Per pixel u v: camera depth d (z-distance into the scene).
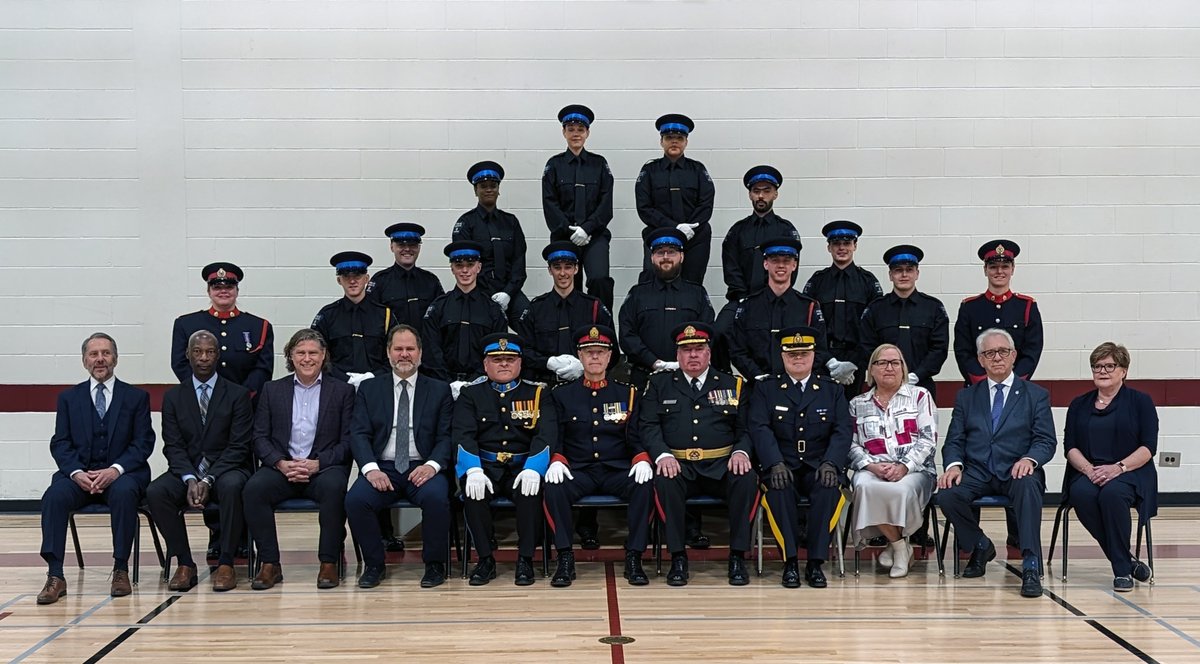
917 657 5.01
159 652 5.13
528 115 9.03
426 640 5.29
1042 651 5.10
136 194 8.98
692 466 6.62
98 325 8.99
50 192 8.95
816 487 6.45
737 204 9.03
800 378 6.76
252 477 6.50
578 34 9.01
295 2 8.99
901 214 9.03
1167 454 9.04
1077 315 9.05
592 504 6.56
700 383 6.77
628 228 9.04
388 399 6.71
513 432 6.71
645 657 5.01
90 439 6.54
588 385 6.80
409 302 7.89
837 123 9.03
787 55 9.02
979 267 9.04
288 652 5.12
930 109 9.03
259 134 9.00
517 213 9.06
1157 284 9.05
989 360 6.71
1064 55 9.02
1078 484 6.45
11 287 8.95
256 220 9.00
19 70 8.93
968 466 6.68
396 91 9.01
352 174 9.03
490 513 6.56
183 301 9.00
